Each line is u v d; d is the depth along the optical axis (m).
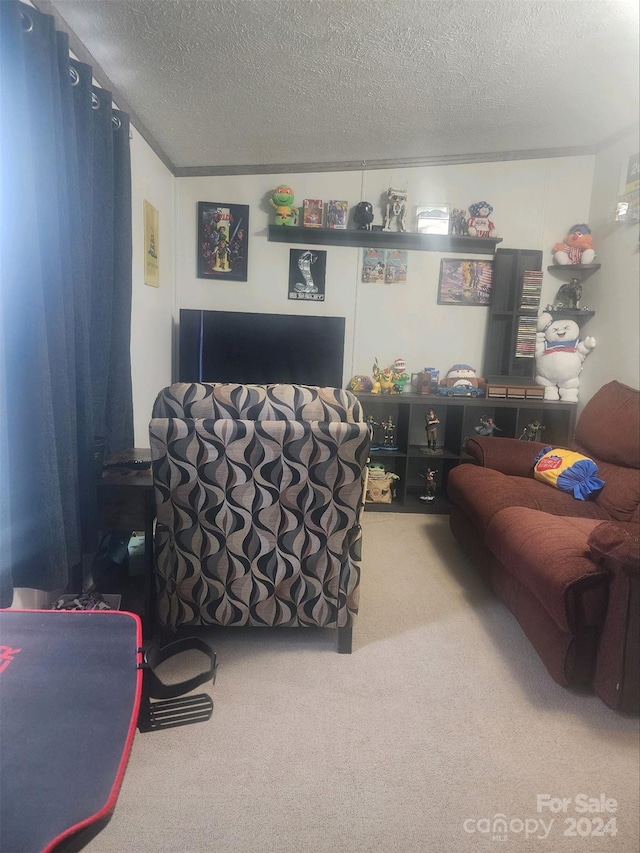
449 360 4.00
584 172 3.80
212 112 2.79
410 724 1.65
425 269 3.90
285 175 3.77
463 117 3.05
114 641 0.84
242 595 1.89
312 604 1.92
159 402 1.72
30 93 1.52
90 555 2.19
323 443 1.68
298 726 1.63
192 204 3.76
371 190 3.81
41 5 1.71
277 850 1.23
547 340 3.79
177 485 1.74
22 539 1.59
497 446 3.05
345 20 2.04
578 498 2.58
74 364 1.77
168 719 0.84
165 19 1.95
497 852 1.25
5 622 0.88
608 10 2.06
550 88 2.72
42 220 1.58
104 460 2.15
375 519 3.54
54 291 1.61
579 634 1.73
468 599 2.46
